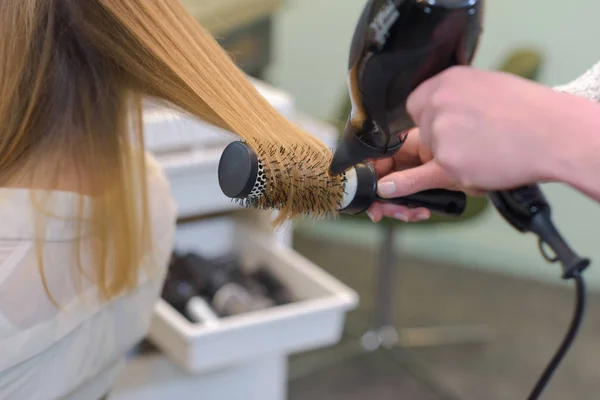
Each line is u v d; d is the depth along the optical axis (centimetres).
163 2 64
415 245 258
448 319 223
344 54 245
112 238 71
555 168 38
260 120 62
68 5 63
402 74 43
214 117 63
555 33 219
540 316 226
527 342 213
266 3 149
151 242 77
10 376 67
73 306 69
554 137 38
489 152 39
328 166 55
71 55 66
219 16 134
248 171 52
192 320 120
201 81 63
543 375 57
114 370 81
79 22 64
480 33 42
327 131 141
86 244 68
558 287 242
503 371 200
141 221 74
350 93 47
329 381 194
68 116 67
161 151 114
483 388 193
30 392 69
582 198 232
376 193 59
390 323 211
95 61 67
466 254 254
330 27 244
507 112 39
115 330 75
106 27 64
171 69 63
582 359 206
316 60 250
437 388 191
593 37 215
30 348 66
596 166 37
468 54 42
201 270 127
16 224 64
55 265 66
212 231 139
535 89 39
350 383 194
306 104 256
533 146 38
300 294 129
